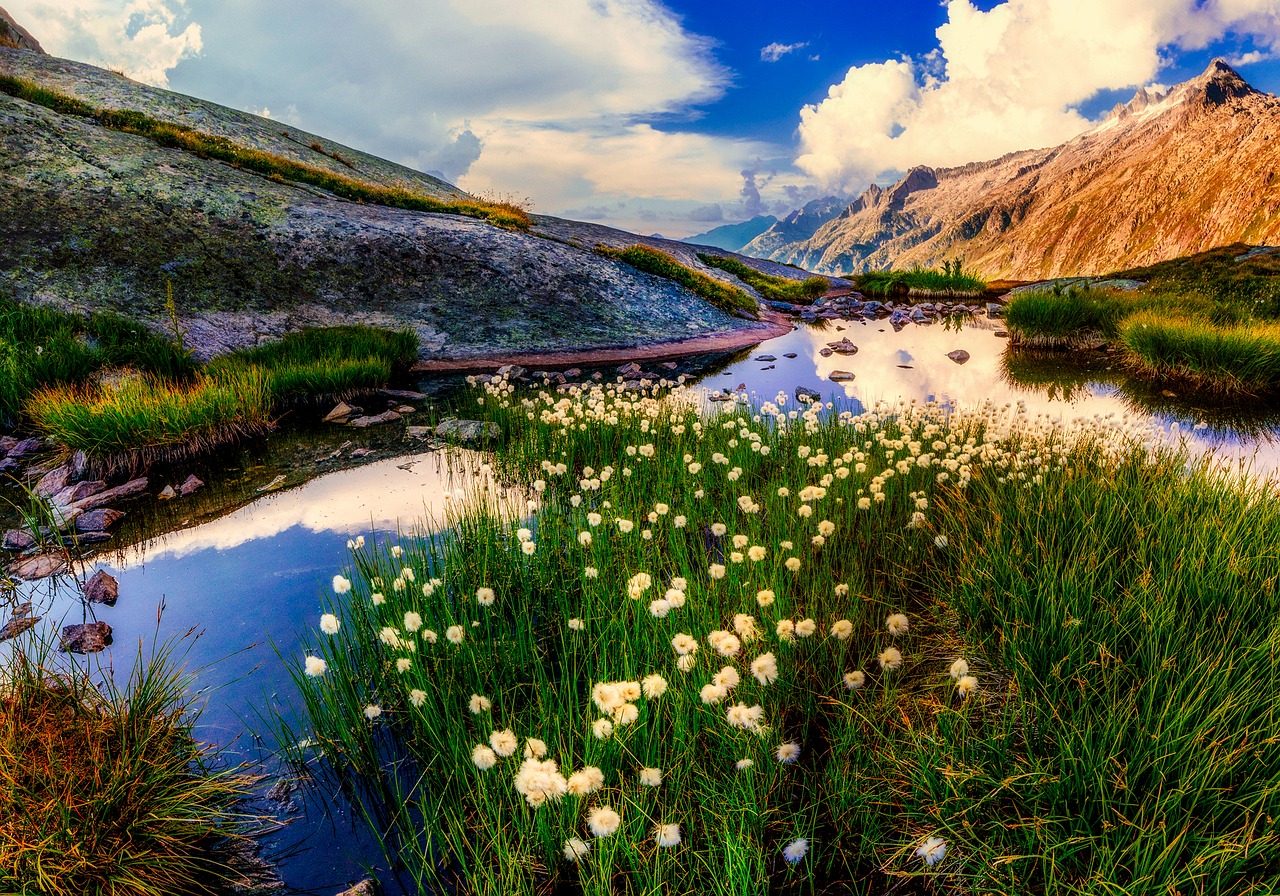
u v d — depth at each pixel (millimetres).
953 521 6332
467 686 4637
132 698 4238
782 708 4418
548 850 3441
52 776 3504
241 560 7152
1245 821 2977
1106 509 5617
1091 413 12594
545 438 10484
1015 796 3387
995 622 4758
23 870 3137
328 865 3621
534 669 4898
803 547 6324
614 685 3188
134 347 13266
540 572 6270
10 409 11227
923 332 25141
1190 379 15211
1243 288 24969
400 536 7391
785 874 3408
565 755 3748
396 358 15953
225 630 5820
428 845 3377
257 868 3604
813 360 19484
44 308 14047
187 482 9344
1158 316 18594
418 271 21344
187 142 24750
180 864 3557
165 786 3887
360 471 9883
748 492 8297
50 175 18719
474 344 18781
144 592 6508
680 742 3852
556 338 19969
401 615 5207
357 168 35844
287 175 26016
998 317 28922
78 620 6012
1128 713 3383
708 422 11062
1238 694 3461
